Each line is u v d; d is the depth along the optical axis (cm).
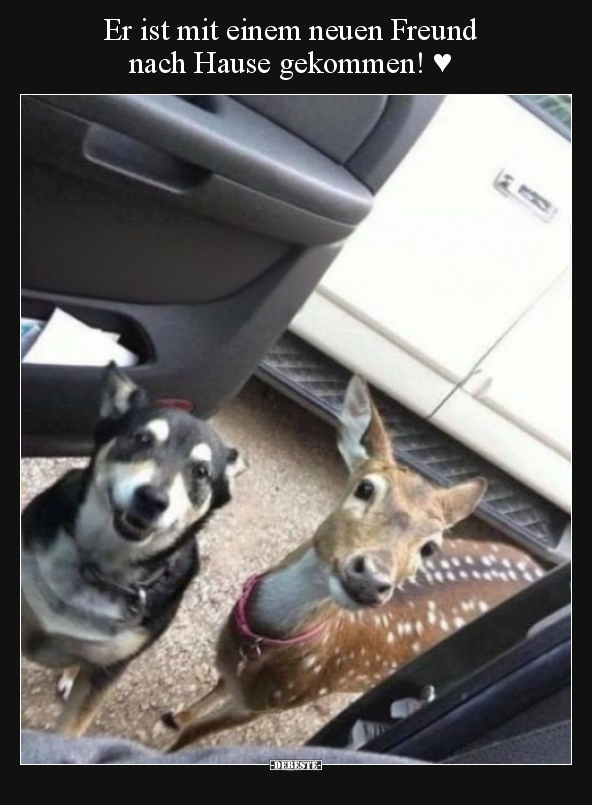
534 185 129
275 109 83
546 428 151
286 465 153
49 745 51
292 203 84
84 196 79
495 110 125
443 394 149
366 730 88
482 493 95
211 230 87
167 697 117
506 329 141
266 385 159
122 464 86
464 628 83
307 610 96
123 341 97
